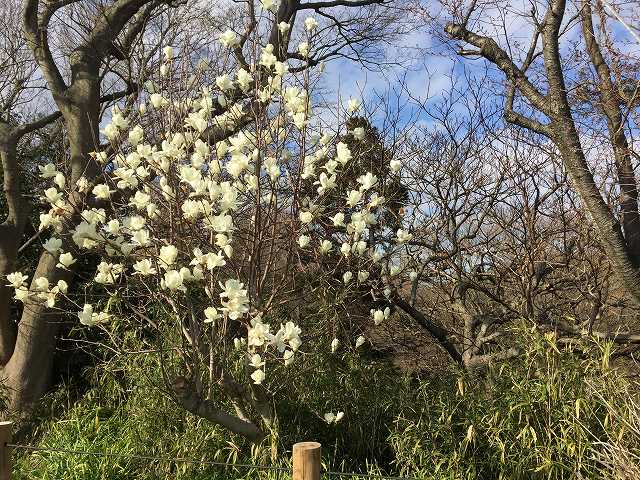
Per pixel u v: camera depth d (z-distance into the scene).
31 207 6.73
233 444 4.10
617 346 5.38
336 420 3.98
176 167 3.78
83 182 3.95
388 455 4.32
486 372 4.75
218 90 4.73
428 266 6.90
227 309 3.03
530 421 3.87
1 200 7.38
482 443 3.91
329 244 3.99
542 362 4.12
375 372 4.87
